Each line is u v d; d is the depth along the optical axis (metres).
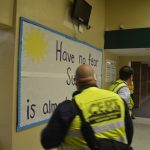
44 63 3.13
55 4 3.43
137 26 5.16
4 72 2.66
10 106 2.59
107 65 5.68
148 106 9.70
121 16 5.33
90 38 4.68
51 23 3.33
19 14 2.66
